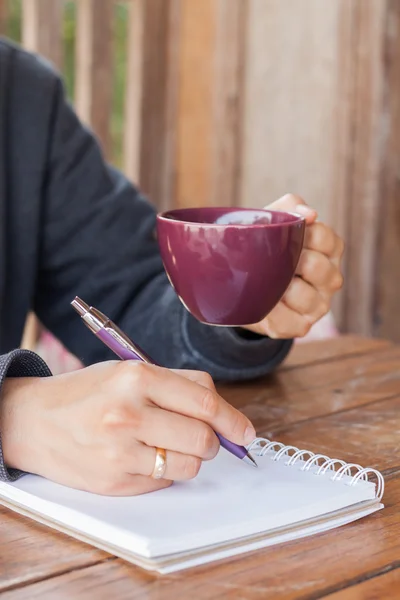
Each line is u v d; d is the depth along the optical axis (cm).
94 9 319
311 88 364
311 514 88
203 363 143
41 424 93
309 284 130
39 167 176
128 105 360
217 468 98
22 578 77
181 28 367
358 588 76
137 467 89
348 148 354
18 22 330
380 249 357
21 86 178
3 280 172
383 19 341
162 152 372
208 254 97
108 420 88
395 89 349
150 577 77
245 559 80
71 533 85
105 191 179
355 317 361
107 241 173
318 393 142
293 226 99
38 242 176
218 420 92
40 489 92
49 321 179
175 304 150
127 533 80
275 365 148
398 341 368
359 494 92
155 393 90
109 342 98
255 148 386
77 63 325
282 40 371
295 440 117
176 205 381
